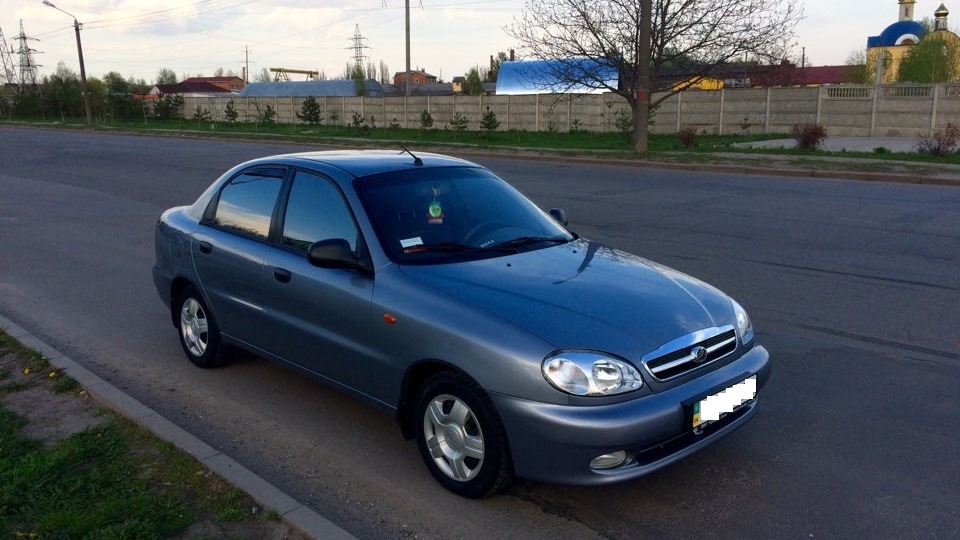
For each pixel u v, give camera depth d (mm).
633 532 3621
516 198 5160
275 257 4793
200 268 5461
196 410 5066
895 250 9688
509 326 3600
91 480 3867
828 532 3604
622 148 26938
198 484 3852
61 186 17531
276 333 4840
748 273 8578
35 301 7766
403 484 4082
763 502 3867
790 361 5816
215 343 5598
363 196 4520
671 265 9023
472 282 3975
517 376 3492
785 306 7270
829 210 12977
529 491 3977
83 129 46156
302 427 4805
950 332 6465
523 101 40969
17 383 5215
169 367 5855
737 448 4441
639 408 3465
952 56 50688
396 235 4348
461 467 3848
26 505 3639
